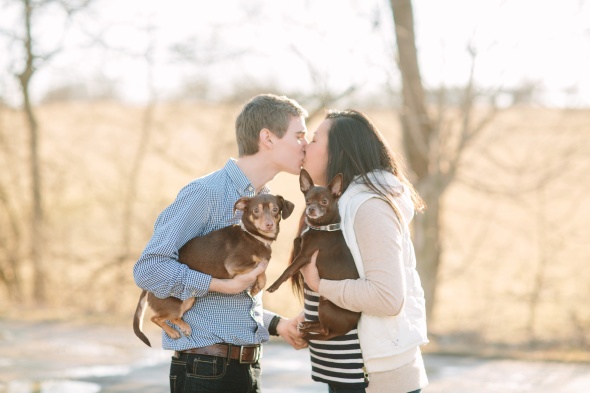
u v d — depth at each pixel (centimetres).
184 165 1538
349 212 327
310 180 368
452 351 877
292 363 805
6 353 876
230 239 355
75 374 769
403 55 1253
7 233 1611
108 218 1565
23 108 1619
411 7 1247
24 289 1664
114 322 1109
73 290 1541
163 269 329
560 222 1289
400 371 325
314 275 348
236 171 360
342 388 331
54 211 1609
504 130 1274
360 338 325
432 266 1279
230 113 1510
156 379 748
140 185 1576
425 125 1283
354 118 355
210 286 331
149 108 1561
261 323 358
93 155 1612
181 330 341
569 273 1236
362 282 318
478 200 1438
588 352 908
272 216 355
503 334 1139
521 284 1260
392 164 354
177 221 336
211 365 336
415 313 332
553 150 1259
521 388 701
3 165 1638
